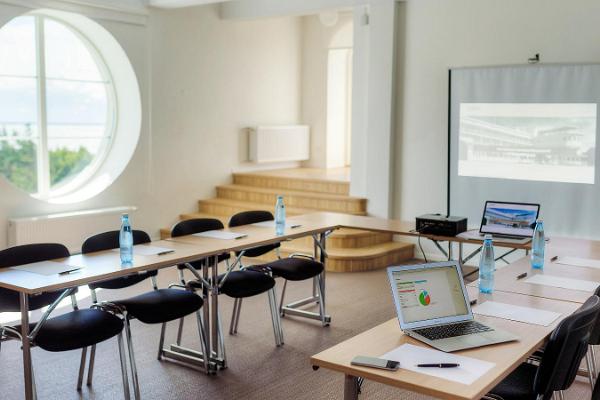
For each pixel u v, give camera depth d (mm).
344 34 10258
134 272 4020
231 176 9805
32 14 7648
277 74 10344
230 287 4820
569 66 6895
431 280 3111
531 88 7125
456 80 7559
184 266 4867
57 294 4375
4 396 4137
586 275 4086
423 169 8023
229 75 9570
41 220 7402
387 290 6703
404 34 7977
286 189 9297
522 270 4230
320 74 10586
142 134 8484
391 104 8031
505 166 7363
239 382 4387
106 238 4738
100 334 3820
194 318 5688
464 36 7562
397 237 8336
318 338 5285
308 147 10812
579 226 6992
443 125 7812
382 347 2793
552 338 2775
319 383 4371
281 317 5820
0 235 7227
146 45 8430
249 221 5789
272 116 10344
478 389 2371
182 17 8828
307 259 5723
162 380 4414
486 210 5297
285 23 10375
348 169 10547
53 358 4785
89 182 8484
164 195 8859
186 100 9000
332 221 5875
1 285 3662
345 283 6980
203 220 5441
